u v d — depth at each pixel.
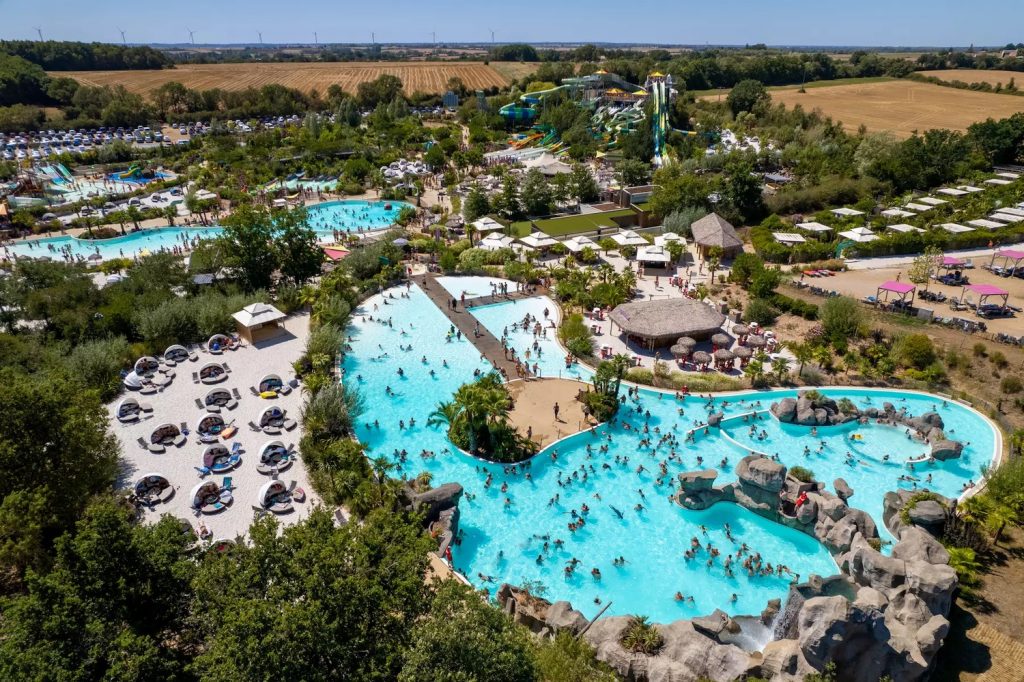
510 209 100.31
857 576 32.03
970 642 28.22
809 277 74.44
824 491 38.59
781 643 27.03
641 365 55.88
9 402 30.11
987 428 46.25
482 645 20.34
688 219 91.75
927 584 28.23
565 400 50.47
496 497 40.31
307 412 45.19
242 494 37.81
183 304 59.62
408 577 22.30
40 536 29.20
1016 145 125.88
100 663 21.20
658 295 70.88
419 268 81.19
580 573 34.56
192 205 104.44
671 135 149.00
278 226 69.88
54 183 128.00
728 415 48.59
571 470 42.91
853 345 57.44
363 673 20.25
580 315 64.50
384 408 49.81
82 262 70.81
